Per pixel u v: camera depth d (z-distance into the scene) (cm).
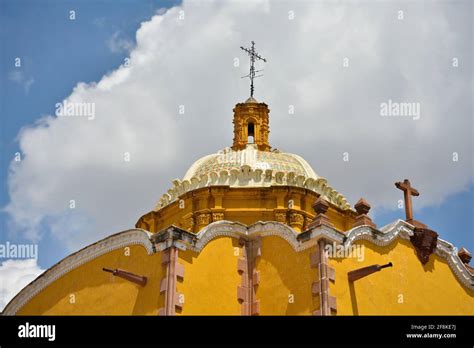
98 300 2262
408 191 2473
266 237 2253
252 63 3425
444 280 2392
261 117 3241
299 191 2719
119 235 2295
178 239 2116
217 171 2853
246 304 2181
